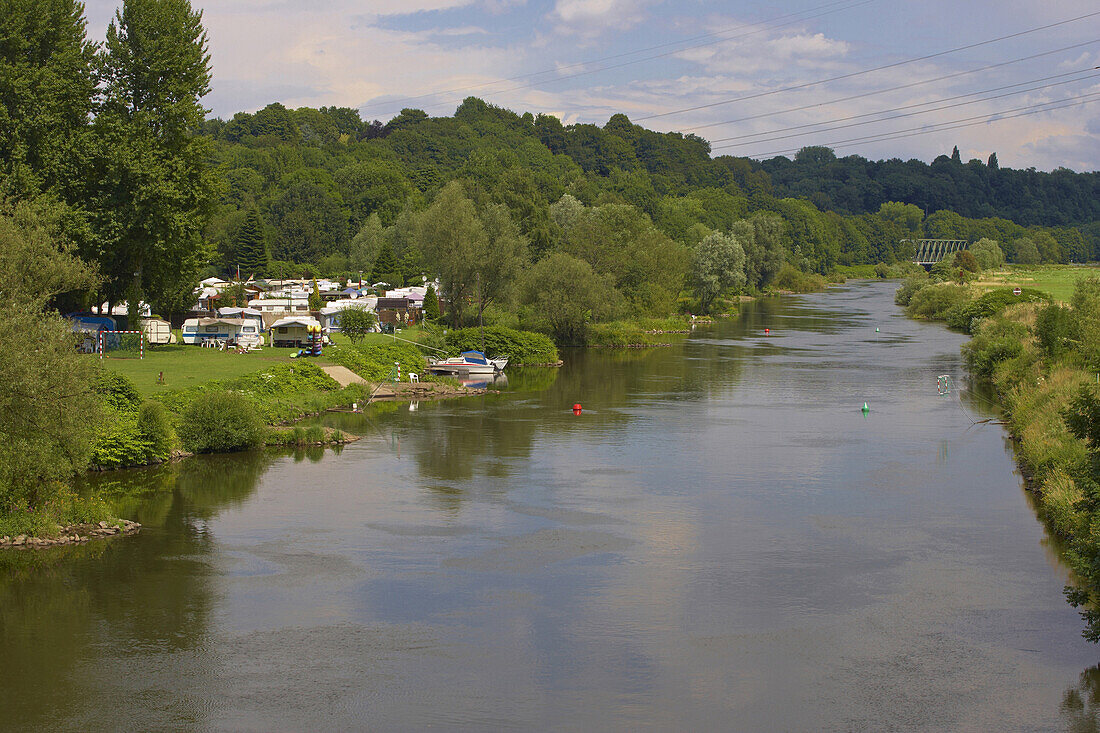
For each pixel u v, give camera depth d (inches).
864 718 1078.4
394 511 1862.7
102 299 3863.2
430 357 4114.2
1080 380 2519.7
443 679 1160.2
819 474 2180.1
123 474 2137.1
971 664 1213.7
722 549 1646.2
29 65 3336.6
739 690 1140.5
